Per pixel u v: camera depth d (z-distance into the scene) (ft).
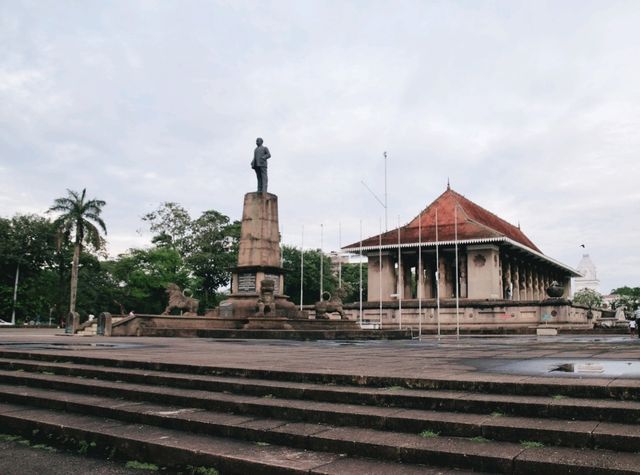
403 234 181.68
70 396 29.99
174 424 23.94
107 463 21.66
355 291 309.22
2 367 40.11
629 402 21.06
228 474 19.48
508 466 17.33
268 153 110.22
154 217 245.86
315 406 23.86
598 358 40.42
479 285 171.01
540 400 21.86
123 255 237.25
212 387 28.58
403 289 188.24
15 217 228.63
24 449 23.73
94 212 197.47
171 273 223.71
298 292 259.19
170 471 20.56
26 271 227.40
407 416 21.47
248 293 103.65
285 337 83.92
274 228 107.34
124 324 91.76
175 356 40.75
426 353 47.67
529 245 215.10
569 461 16.81
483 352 49.44
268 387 26.73
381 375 26.66
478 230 169.48
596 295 364.58
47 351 44.42
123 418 25.71
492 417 21.21
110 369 34.53
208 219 246.47
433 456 18.40
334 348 56.85
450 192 190.90
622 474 15.76
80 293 228.43
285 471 18.26
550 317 138.10
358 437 20.30
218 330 87.20
